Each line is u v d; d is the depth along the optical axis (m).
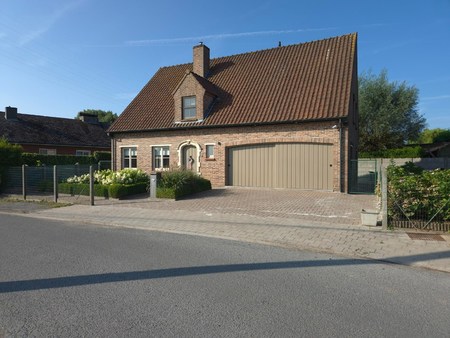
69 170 17.17
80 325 3.56
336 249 6.66
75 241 7.44
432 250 6.41
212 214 10.59
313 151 16.12
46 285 4.71
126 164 21.27
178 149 19.30
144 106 21.83
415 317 3.80
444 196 7.89
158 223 9.46
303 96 16.88
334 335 3.40
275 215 10.27
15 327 3.52
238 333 3.42
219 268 5.52
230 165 18.11
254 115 17.16
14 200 14.80
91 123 38.06
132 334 3.39
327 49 19.11
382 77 33.34
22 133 29.14
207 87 18.86
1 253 6.36
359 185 16.89
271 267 5.59
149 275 5.14
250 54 21.75
